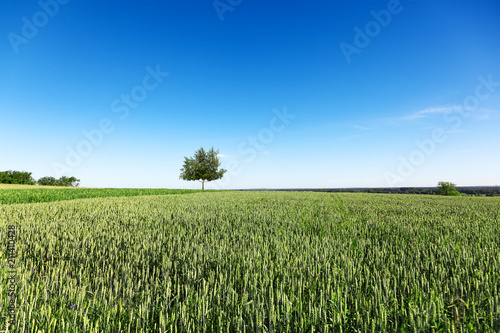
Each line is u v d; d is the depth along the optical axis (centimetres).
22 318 198
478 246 392
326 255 336
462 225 584
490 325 187
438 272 288
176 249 391
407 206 1097
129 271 294
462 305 217
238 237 471
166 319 195
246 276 256
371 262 329
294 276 274
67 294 245
